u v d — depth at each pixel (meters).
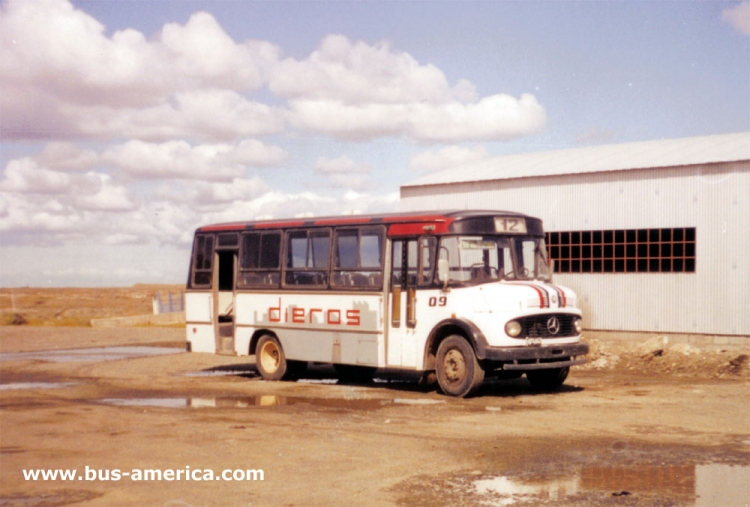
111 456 10.30
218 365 22.39
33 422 12.92
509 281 15.30
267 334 18.61
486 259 15.27
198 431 11.87
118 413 13.73
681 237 20.91
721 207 20.23
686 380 17.25
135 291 132.50
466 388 14.73
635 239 21.75
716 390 15.55
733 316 20.02
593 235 22.52
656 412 12.95
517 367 14.24
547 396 14.99
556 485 8.49
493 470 9.20
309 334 17.59
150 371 20.94
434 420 12.48
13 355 26.67
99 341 32.12
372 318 16.33
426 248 15.51
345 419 12.72
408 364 15.70
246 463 9.78
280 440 11.09
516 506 7.78
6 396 16.33
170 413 13.65
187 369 21.39
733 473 8.91
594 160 23.98
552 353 14.73
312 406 14.21
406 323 15.76
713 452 9.95
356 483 8.77
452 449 10.33
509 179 24.08
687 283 20.77
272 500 8.20
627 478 8.73
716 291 20.30
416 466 9.47
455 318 14.87
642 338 21.52
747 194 19.84
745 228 19.88
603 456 9.79
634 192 21.75
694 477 8.74
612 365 19.72
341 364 18.08
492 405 13.95
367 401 14.75
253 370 21.05
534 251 16.02
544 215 23.39
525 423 12.08
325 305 17.25
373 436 11.27
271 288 18.44
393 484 8.69
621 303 21.94
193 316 19.94
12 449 10.82
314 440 11.05
